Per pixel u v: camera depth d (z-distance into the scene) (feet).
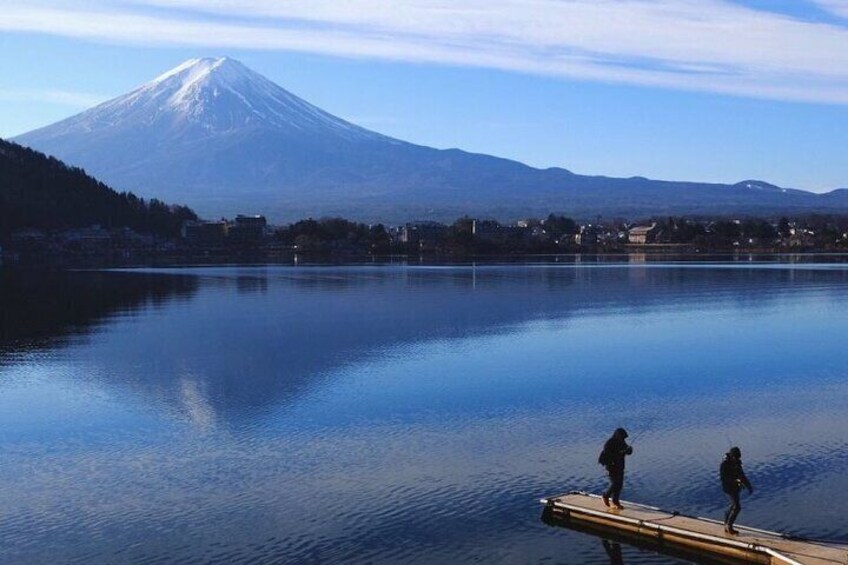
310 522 109.29
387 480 123.65
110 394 178.81
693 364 211.20
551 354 225.97
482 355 224.33
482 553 100.37
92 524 109.40
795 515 108.99
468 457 133.49
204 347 240.94
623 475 112.37
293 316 318.86
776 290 438.40
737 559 97.66
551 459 132.26
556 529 106.83
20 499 118.11
